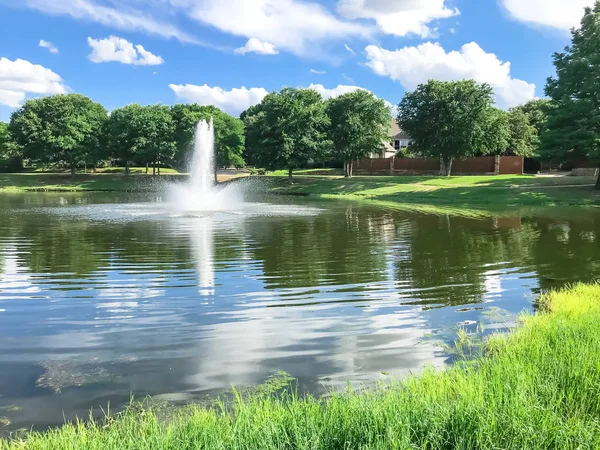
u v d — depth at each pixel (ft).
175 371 17.60
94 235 50.62
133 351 19.60
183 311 24.89
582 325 17.95
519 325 21.98
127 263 36.63
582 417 11.53
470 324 22.54
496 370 13.91
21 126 191.83
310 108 156.46
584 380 12.86
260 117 173.27
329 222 63.21
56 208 85.51
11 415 14.48
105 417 14.10
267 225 59.62
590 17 101.65
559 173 162.61
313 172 213.87
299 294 28.04
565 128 100.53
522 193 103.96
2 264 36.40
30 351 19.71
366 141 167.94
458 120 156.15
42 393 15.92
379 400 12.80
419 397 12.50
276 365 18.04
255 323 22.95
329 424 11.14
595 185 106.22
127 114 183.11
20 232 52.90
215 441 10.82
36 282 31.04
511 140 202.49
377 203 99.30
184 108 187.01
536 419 11.10
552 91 105.09
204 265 35.94
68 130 190.19
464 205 93.09
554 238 49.01
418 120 163.43
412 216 71.82
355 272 33.60
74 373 17.49
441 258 38.65
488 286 29.76
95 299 27.07
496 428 10.77
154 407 14.80
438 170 183.32
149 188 162.30
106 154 194.90
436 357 18.54
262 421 11.59
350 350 19.43
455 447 10.33
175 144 178.81
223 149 176.24
